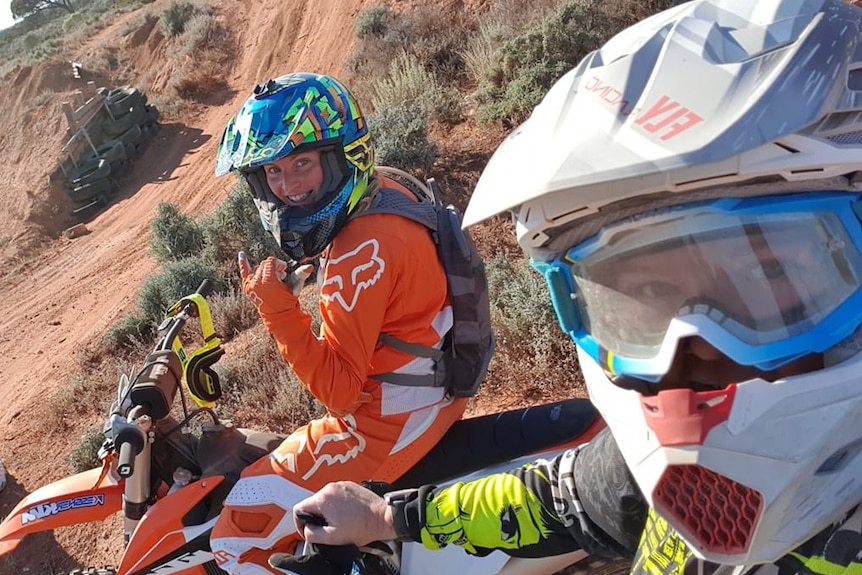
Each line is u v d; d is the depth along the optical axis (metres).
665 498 1.04
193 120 20.36
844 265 1.01
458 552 2.16
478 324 2.29
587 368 1.24
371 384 2.27
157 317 7.18
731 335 1.04
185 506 2.46
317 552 1.72
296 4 21.81
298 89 2.16
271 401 5.02
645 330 1.13
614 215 1.09
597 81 1.08
